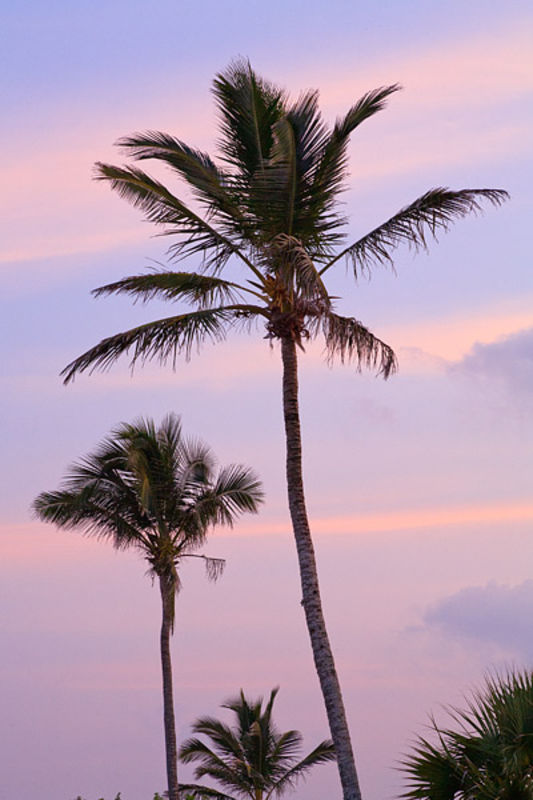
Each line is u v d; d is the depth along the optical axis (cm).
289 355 2191
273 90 2075
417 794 1341
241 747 4853
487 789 1292
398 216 2125
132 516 3591
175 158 2103
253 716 4988
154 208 2202
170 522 3603
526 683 1349
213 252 2211
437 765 1327
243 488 3597
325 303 1956
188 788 4809
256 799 4831
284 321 2161
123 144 2086
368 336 2161
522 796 1276
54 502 3512
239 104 2052
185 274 2188
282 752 4872
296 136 2053
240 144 2116
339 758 1994
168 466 3544
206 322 2148
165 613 3609
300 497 2153
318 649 2062
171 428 3600
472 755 1338
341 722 2016
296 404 2189
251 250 2167
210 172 2123
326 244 2209
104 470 3534
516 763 1273
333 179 2136
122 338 2108
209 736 4900
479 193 2053
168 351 2155
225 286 2209
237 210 2177
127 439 3509
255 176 2081
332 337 2058
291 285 1964
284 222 2147
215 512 3591
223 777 4834
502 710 1322
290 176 2062
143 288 2178
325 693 2036
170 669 3566
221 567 3647
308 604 2089
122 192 2178
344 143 2111
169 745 3528
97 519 3569
